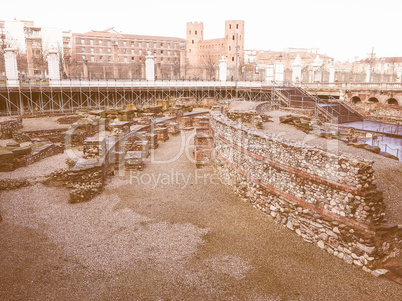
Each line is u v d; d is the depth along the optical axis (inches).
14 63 1263.5
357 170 313.0
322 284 289.4
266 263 319.9
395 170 508.1
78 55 3501.5
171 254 330.6
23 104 1286.9
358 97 1471.5
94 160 542.9
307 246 354.3
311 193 362.0
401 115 1165.1
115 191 500.4
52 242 347.9
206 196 486.0
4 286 273.0
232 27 3846.0
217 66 3277.6
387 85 1400.1
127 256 324.8
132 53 3794.3
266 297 271.7
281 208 403.2
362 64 3956.7
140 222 398.9
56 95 1346.0
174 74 3161.9
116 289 276.4
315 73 1850.4
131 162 597.6
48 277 288.0
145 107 1189.1
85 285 279.7
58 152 748.6
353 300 269.4
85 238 358.0
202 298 268.7
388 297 272.5
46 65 2561.5
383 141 858.8
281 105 1346.0
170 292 274.7
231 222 405.1
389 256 319.3
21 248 333.4
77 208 437.1
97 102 1448.1
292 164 382.9
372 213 313.0
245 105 1107.9
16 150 613.0
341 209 331.3
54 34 3302.2
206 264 315.0
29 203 449.4
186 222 401.4
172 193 493.7
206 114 1238.9
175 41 4097.0
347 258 323.0
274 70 1744.6
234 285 285.7
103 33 3683.6
